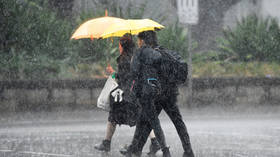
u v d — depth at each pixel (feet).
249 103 115.03
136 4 152.87
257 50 140.36
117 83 52.95
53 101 104.58
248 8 187.11
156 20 150.92
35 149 55.01
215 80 113.80
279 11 181.57
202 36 177.78
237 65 134.21
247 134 71.31
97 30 50.49
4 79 106.22
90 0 146.61
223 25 182.09
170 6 158.20
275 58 140.36
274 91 115.85
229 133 72.64
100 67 120.67
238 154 50.03
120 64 51.96
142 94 45.47
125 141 64.64
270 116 103.86
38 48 119.55
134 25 49.39
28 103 103.24
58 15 138.10
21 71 113.80
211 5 183.42
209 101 113.80
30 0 125.39
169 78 45.60
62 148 56.03
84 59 121.19
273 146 57.06
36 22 120.67
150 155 51.85
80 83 106.11
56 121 93.45
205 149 54.34
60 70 116.78
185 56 131.64
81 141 63.41
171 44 130.62
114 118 52.70
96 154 51.42
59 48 121.08
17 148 55.83
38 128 82.33
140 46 46.75
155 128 45.62
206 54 143.84
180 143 61.16
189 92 111.75
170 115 46.73
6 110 102.17
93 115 101.60
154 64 45.21
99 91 107.45
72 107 105.70
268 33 142.72
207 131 75.97
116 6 137.49
